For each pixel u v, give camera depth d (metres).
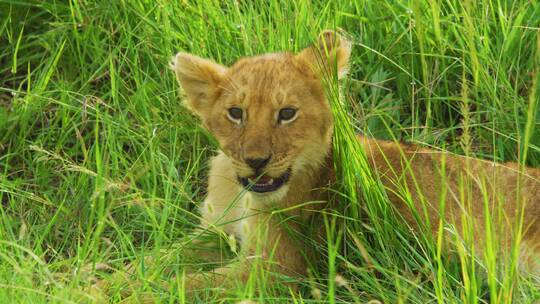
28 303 8.33
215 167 10.34
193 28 11.94
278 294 9.55
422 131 11.41
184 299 8.70
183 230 10.45
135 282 9.17
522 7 11.68
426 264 9.09
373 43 12.12
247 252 9.72
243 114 9.43
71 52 12.41
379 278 9.63
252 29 11.78
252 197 9.71
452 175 10.02
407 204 9.52
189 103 10.02
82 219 10.53
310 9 10.30
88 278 8.73
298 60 9.66
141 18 11.97
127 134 11.10
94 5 12.46
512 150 11.12
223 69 9.85
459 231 9.78
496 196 9.85
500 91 11.27
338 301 9.29
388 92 12.02
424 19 11.87
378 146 9.80
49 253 10.34
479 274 9.09
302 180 9.77
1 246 9.30
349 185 9.62
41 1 12.81
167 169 10.88
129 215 10.68
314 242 9.77
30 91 12.04
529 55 11.77
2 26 12.80
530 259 9.70
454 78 11.94
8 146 11.71
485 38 11.36
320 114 9.55
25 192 10.48
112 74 11.37
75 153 11.52
